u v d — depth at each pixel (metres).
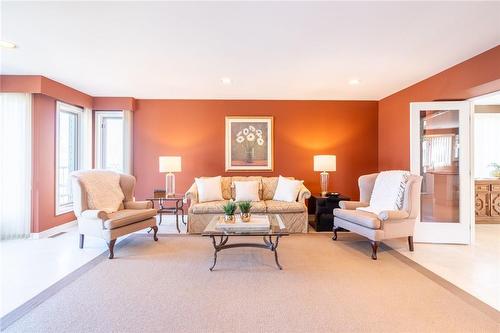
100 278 2.55
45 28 2.44
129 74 3.74
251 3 2.03
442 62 3.24
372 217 3.24
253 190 4.54
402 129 4.45
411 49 2.87
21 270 2.74
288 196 4.43
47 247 3.48
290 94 4.82
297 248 3.47
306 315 1.94
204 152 5.20
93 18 2.26
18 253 3.25
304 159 5.21
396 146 4.62
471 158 3.66
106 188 3.69
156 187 5.19
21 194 3.85
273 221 3.22
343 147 5.23
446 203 3.79
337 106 5.21
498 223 4.93
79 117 4.88
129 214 3.42
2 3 2.02
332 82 4.07
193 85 4.27
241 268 2.80
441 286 2.40
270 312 1.98
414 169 3.74
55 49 2.90
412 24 2.34
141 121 5.18
